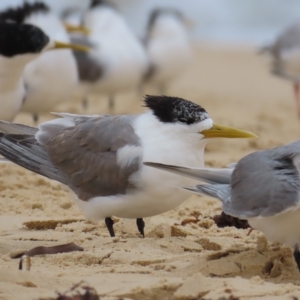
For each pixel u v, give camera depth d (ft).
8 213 41.52
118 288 28.09
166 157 35.17
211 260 31.86
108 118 37.35
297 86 84.94
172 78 88.28
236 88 99.25
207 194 31.63
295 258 30.68
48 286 28.04
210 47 133.28
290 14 145.38
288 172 29.86
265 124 74.64
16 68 50.96
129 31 74.54
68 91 57.62
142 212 36.32
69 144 37.24
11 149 38.11
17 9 55.31
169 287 27.96
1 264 31.81
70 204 43.37
